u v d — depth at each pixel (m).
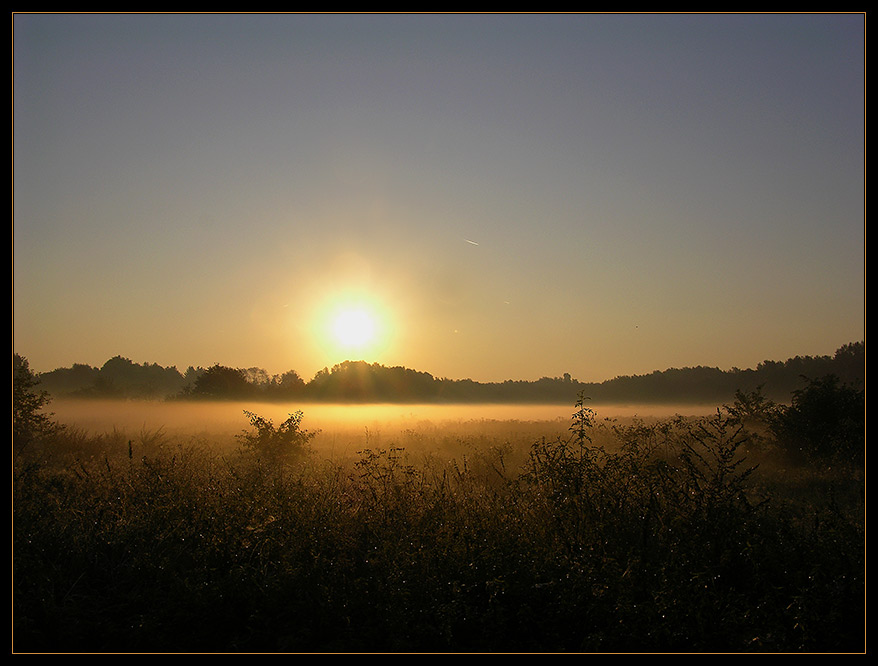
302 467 13.23
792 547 7.14
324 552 7.39
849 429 17.86
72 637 5.99
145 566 7.18
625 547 7.19
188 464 11.31
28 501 8.72
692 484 7.87
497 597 6.43
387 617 6.20
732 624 6.08
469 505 8.45
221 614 6.43
